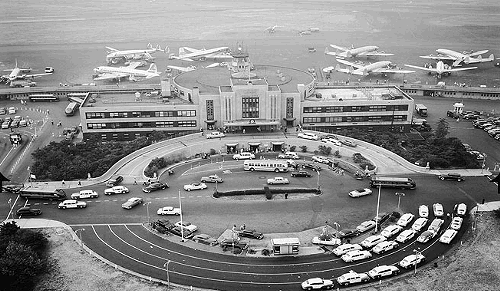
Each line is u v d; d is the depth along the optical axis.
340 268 146.75
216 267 147.12
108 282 140.38
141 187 199.88
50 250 154.88
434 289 137.12
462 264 147.25
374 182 195.62
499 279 140.38
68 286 139.12
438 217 173.62
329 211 179.38
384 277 142.12
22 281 138.75
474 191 193.62
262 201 187.12
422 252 154.12
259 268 146.62
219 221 172.75
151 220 173.12
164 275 143.38
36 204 185.38
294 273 144.50
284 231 166.38
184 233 162.75
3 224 160.62
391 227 164.25
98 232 165.50
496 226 166.25
